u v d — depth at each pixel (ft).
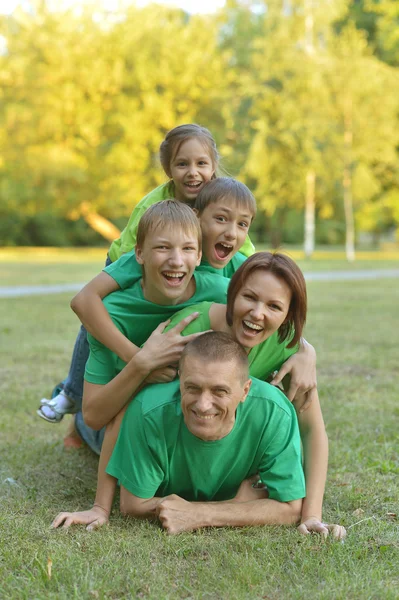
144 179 100.63
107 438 9.86
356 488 11.03
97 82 94.27
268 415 9.26
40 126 95.91
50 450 13.05
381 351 23.62
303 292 9.20
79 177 96.27
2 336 26.48
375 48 114.83
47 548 8.56
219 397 8.66
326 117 82.99
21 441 13.53
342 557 8.39
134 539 8.91
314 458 10.01
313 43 84.58
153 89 95.91
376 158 90.33
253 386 9.34
